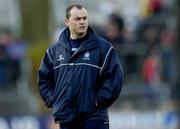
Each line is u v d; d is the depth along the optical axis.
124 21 45.84
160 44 44.72
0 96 44.31
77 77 20.64
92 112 20.73
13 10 54.84
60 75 20.83
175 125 39.94
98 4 49.78
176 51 39.44
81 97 20.62
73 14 20.64
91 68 20.66
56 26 51.09
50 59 21.27
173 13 45.66
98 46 20.78
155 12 46.25
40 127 40.38
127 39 44.34
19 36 51.09
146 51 44.34
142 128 40.44
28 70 48.31
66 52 20.86
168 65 43.62
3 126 40.56
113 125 40.41
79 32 20.66
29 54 49.06
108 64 20.77
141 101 42.53
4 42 47.00
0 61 46.38
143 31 45.34
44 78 21.50
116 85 20.67
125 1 47.66
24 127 40.53
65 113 20.73
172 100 40.09
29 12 51.28
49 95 21.41
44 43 50.50
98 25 45.31
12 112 41.75
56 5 51.97
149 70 43.91
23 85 47.38
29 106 44.16
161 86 43.22
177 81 39.25
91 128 20.80
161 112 40.31
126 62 44.06
